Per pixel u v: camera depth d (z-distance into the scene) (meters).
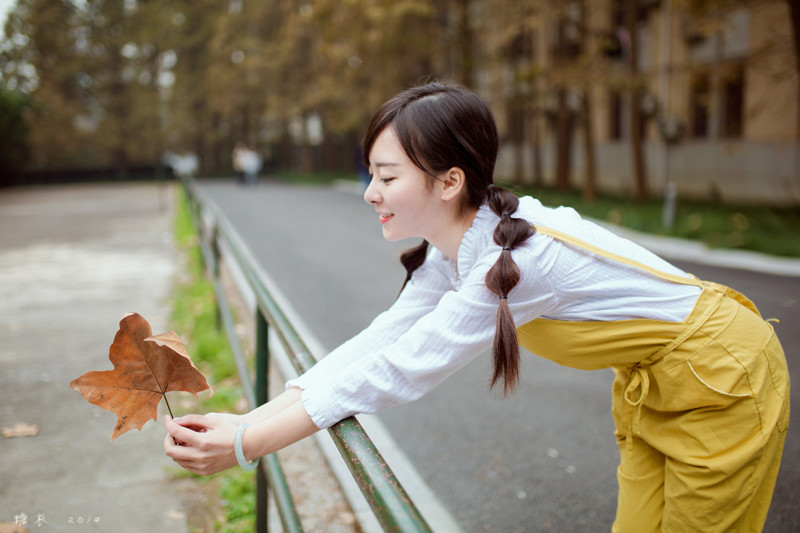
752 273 8.29
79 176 40.56
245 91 36.47
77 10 38.78
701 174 16.67
